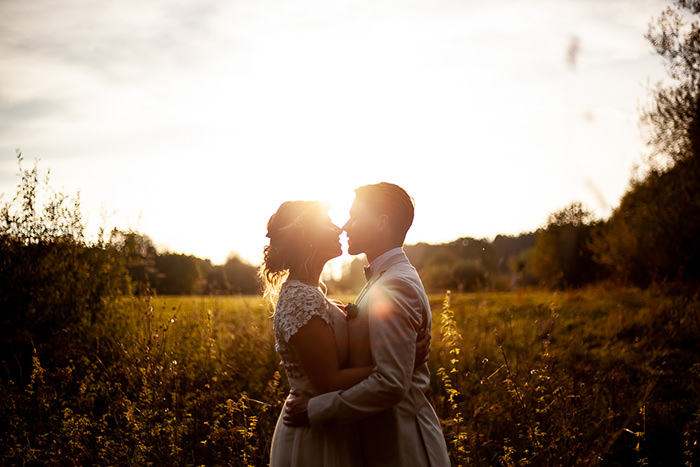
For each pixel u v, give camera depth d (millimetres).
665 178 15578
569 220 24875
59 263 6582
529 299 11914
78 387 4727
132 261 7352
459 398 4883
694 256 15016
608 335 7977
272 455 2566
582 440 3938
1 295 5895
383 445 2475
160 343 4922
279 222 2570
